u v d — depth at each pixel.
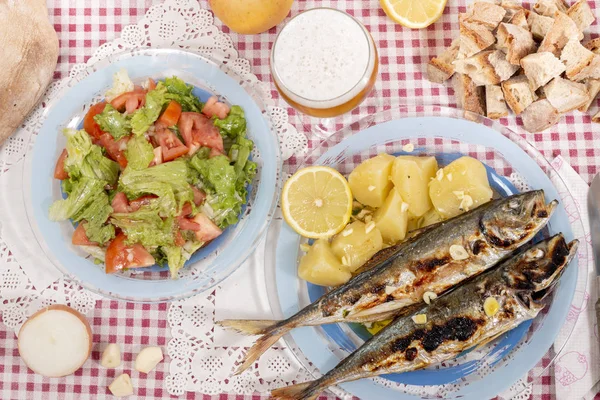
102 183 0.80
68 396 0.84
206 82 0.83
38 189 0.83
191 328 0.83
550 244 0.75
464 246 0.76
